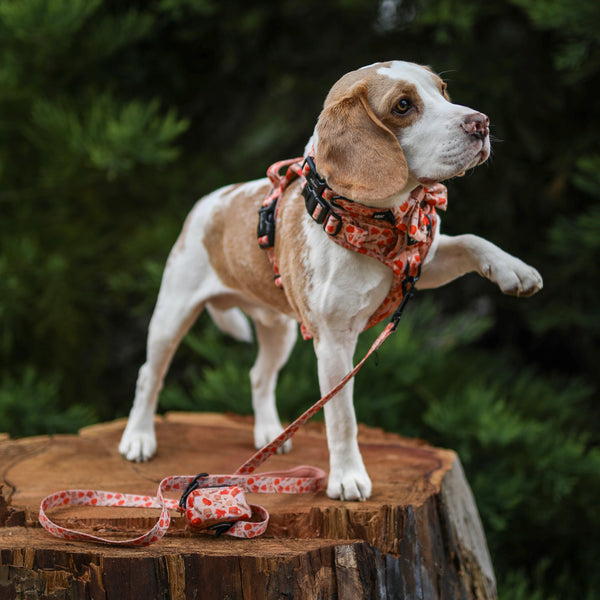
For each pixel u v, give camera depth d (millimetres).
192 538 2205
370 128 2027
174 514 2285
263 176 5559
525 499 4355
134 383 5770
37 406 4762
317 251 2275
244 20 5633
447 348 4973
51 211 5633
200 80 6051
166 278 2938
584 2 4316
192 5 5367
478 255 2344
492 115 5152
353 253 2234
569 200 5289
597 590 4469
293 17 5832
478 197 5293
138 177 5637
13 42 5125
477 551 2783
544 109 5234
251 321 4781
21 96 5281
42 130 5145
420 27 5281
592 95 5211
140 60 5789
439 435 4598
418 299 5676
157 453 2986
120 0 5672
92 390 5703
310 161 2262
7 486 2580
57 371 5438
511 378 5266
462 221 5320
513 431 4109
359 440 3188
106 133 4688
